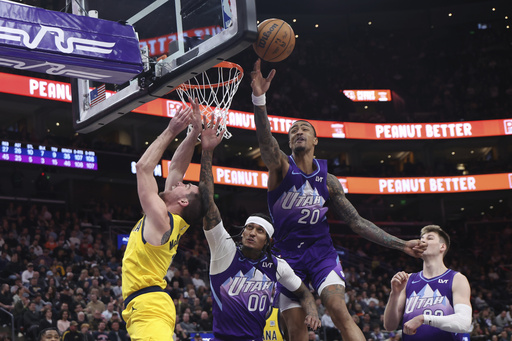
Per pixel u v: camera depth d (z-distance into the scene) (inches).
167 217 161.3
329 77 1197.1
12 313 470.3
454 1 1254.9
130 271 160.4
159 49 234.5
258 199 1073.5
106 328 478.9
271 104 1043.9
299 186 186.7
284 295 185.6
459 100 1186.6
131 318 157.9
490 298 795.4
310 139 189.2
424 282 194.4
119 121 926.4
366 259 928.3
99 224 805.2
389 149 1141.7
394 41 1291.8
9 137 784.9
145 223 161.5
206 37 214.7
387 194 1035.9
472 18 1286.9
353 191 1022.4
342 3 1243.8
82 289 520.7
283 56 197.3
